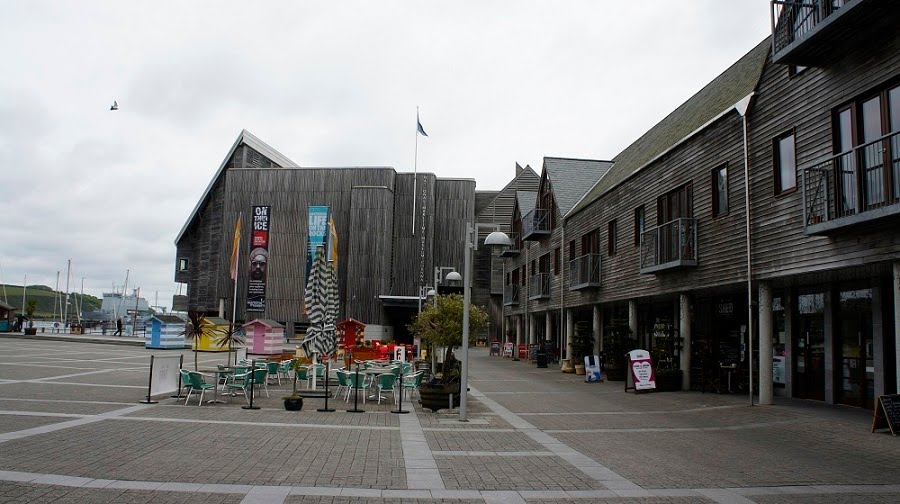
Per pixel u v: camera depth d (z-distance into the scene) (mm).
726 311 18953
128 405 12516
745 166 14000
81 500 5730
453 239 55156
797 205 12297
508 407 14266
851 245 10773
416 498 6211
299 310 53156
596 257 24172
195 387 13047
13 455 7562
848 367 13672
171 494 6035
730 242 14758
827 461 8336
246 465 7422
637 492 6613
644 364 17719
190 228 62094
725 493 6605
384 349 26938
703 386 16859
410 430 10617
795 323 15477
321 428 10539
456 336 15273
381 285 51844
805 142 12094
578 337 25656
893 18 9828
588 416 12898
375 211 52562
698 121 17562
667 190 18188
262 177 54812
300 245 53781
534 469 7684
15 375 17953
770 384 13914
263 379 14391
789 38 12000
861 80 10688
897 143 9734
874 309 12758
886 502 6293
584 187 30734
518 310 38594
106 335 53000
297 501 5938
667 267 16859
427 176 55219
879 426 10430
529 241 36031
